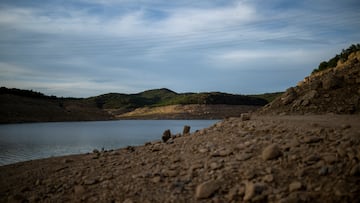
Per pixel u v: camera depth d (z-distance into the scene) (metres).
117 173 9.81
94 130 75.00
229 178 7.35
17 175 12.49
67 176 10.73
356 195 5.56
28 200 8.92
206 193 6.80
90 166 11.72
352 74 17.75
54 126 97.12
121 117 184.00
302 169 6.80
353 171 6.16
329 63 32.16
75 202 8.12
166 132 15.57
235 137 10.83
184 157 9.93
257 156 8.23
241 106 165.38
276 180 6.72
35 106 139.75
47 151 32.28
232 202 6.42
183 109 168.62
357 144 7.50
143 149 13.47
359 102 14.58
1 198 9.59
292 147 8.16
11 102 131.62
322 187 6.06
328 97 16.27
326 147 7.74
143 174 8.91
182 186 7.55
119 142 42.47
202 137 12.27
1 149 34.53
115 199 7.73
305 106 16.20
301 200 5.77
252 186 6.41
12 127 90.94
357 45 30.52
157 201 7.09
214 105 165.38
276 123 11.77
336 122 11.23
